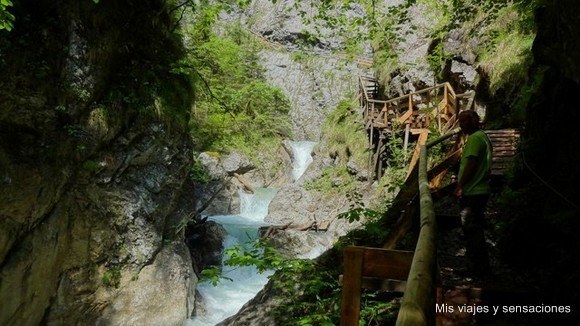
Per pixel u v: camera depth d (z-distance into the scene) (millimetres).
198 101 14891
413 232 4965
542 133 5234
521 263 4438
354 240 5531
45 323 7715
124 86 8953
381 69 19531
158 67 9852
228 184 20297
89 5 8164
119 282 8883
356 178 18688
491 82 11492
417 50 17625
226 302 11883
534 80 8625
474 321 3338
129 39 9234
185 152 10734
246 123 23266
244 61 26031
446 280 3924
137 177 9422
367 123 18250
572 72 3711
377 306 3930
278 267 4105
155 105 9531
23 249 7000
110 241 8758
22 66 7113
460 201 4113
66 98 7789
